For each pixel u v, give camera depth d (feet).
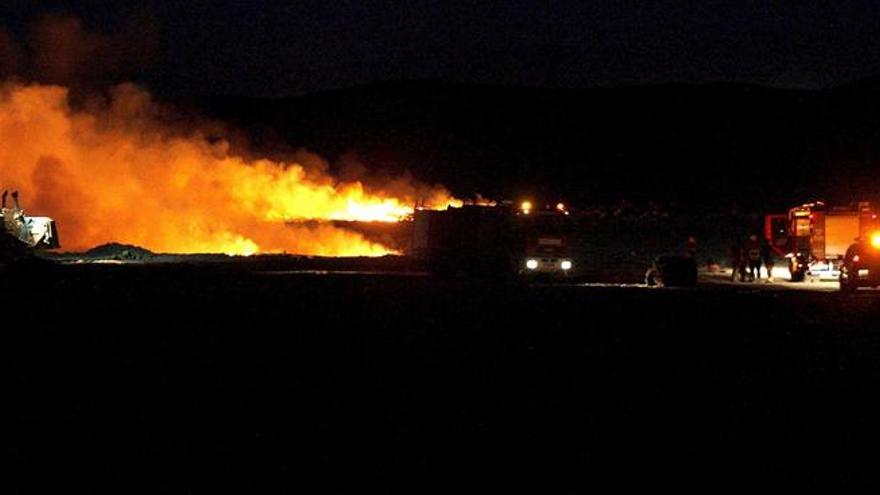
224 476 39.24
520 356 73.56
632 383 61.67
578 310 112.27
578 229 258.78
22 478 38.93
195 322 95.30
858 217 177.68
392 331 89.25
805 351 77.46
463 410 52.60
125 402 54.34
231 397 56.08
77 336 83.92
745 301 128.06
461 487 37.78
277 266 191.21
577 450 43.78
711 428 48.44
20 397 55.98
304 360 70.69
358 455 42.60
